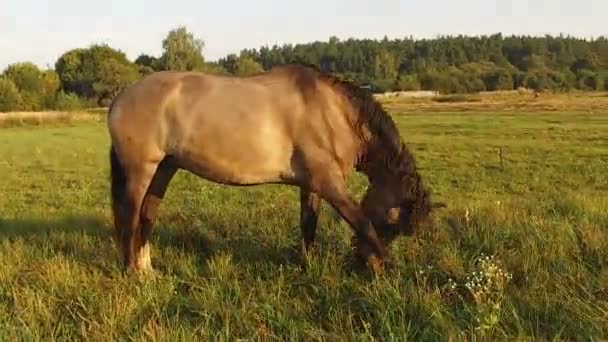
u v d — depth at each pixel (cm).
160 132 628
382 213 642
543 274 572
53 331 476
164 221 862
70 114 4847
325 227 773
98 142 2883
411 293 526
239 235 765
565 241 663
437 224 746
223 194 1211
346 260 632
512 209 869
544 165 1780
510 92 9162
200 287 563
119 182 658
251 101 609
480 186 1423
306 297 547
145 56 8338
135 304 516
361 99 626
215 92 617
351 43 14838
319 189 615
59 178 1628
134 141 634
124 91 655
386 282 542
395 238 669
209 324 494
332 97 618
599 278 559
